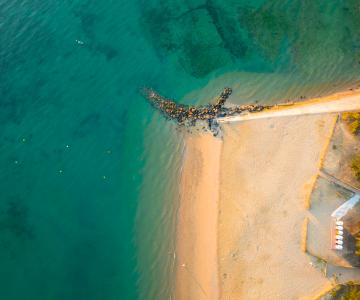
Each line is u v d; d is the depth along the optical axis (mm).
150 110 34375
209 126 32969
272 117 32312
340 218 29422
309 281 28984
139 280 30859
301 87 33406
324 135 31312
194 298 29984
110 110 35000
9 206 33062
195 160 32500
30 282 31219
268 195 30719
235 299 29422
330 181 30203
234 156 31922
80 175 33500
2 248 32000
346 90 32750
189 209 31641
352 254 28984
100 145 34094
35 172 33781
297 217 29984
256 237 30141
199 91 34250
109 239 31938
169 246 31219
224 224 30750
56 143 34406
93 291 30891
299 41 34812
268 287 29250
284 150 31469
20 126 34969
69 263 31547
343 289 28547
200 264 30453
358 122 30844
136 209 32375
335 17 35062
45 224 32500
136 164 33344
